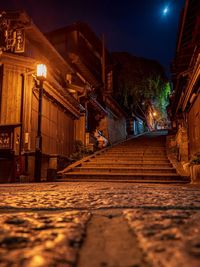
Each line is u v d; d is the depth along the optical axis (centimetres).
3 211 263
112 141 2744
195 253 117
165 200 322
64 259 116
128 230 172
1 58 1207
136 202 304
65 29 2278
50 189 530
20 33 1229
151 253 120
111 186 615
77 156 1526
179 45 1619
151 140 2264
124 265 113
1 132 1092
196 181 832
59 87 1401
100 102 2581
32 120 1232
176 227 167
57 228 175
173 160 1310
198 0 1207
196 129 1158
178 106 1747
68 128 1741
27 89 1218
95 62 2700
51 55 1666
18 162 1059
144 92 4197
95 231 171
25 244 139
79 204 298
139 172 1163
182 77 1434
